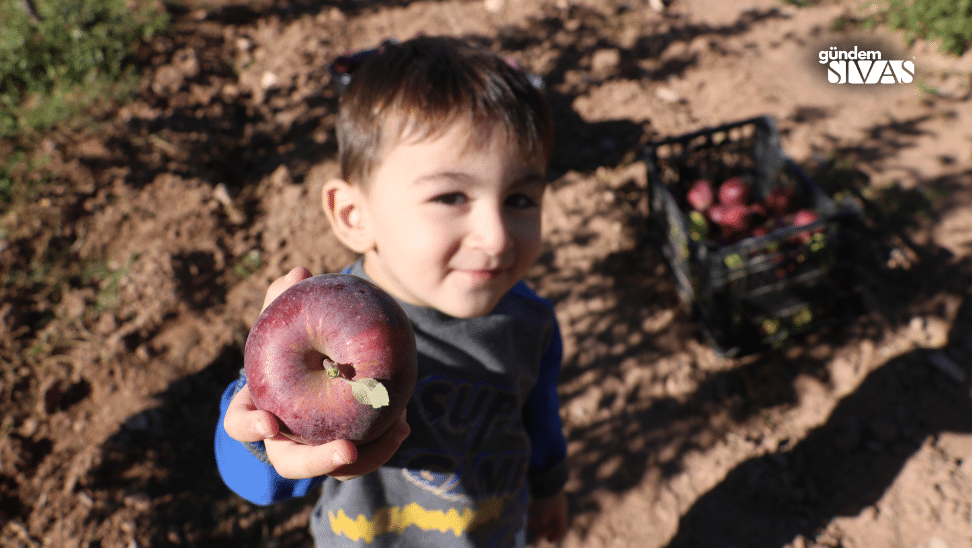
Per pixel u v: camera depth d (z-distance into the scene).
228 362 3.27
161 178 3.96
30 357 3.12
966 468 3.02
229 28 5.27
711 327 3.38
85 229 3.65
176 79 4.60
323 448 0.90
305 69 4.93
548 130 1.18
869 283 3.73
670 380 3.37
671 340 3.52
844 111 4.79
